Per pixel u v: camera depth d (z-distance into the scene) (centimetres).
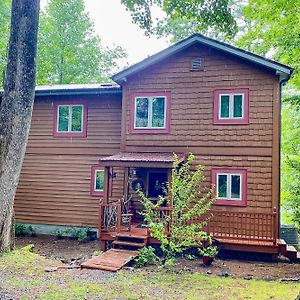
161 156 1282
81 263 1020
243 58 1262
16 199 1595
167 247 1115
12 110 845
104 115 1528
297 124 1828
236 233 1189
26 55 845
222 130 1288
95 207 1504
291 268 1024
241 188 1250
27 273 805
